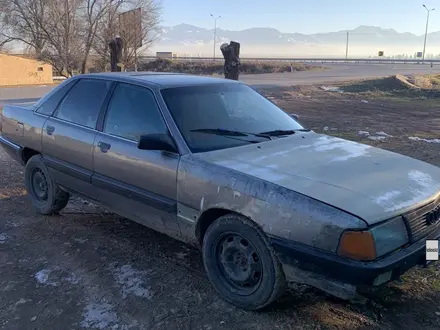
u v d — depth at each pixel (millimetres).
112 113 4477
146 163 3967
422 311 3475
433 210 3389
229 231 3479
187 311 3480
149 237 4875
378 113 15609
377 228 2936
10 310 3502
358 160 3805
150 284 3877
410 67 60250
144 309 3512
